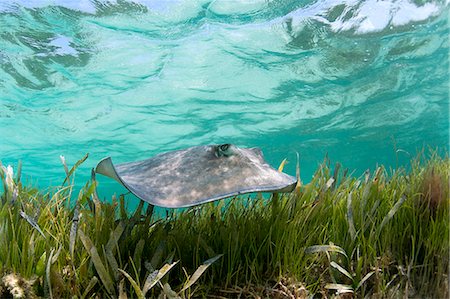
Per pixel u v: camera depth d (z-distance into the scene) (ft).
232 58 38.75
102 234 10.62
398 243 12.20
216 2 31.30
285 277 10.74
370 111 52.08
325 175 14.51
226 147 11.00
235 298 10.23
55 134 52.01
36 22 32.60
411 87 47.34
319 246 10.90
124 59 37.09
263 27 34.76
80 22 32.65
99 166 9.78
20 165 12.59
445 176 13.42
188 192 9.96
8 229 10.64
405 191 13.71
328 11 33.30
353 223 12.03
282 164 13.88
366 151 71.36
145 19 32.60
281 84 43.52
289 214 12.47
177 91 43.34
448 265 11.38
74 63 37.22
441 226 12.09
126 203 11.93
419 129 61.31
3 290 9.30
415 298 10.98
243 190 9.92
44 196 12.85
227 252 11.07
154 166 11.36
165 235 11.21
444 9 35.04
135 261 10.08
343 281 11.23
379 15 34.27
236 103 46.98
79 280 9.77
